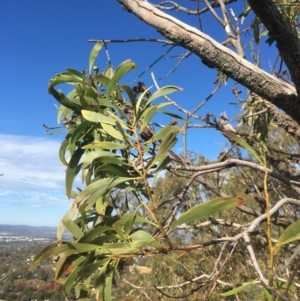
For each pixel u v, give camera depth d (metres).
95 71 1.99
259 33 2.66
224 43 2.59
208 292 1.69
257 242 3.97
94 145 1.48
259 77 1.79
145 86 2.35
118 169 1.45
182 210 3.50
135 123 1.55
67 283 1.38
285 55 1.68
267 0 1.56
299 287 2.60
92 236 1.37
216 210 1.22
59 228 1.55
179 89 1.65
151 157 1.60
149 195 1.38
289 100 1.76
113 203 1.79
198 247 1.39
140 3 1.93
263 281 1.16
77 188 1.74
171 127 1.47
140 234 1.38
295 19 2.76
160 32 1.90
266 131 2.94
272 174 2.31
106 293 1.39
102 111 1.64
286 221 2.95
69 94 1.90
